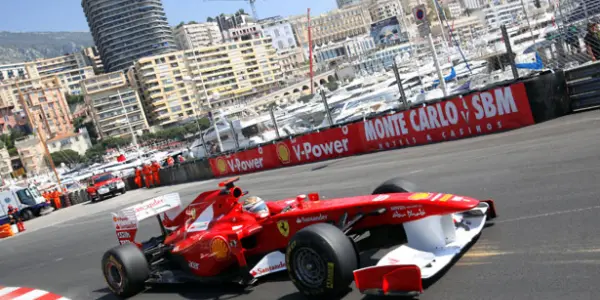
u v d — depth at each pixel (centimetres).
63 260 1191
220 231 602
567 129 1065
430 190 855
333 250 458
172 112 15125
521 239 509
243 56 16125
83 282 893
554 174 724
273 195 1350
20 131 15700
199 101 14950
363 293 439
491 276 447
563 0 2198
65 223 2278
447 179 905
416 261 453
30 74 18350
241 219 597
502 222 574
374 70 6562
